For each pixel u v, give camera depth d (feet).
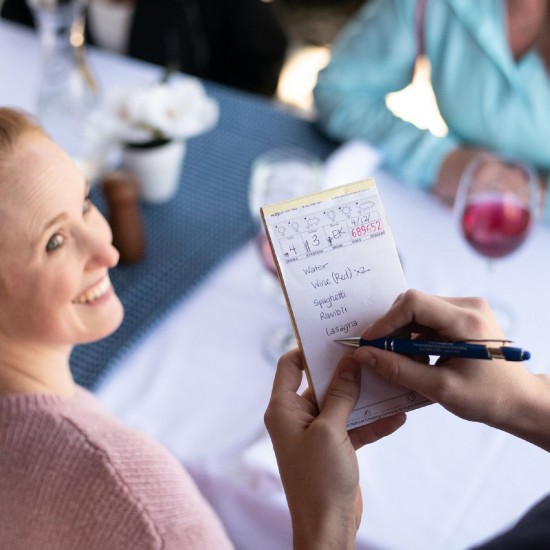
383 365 2.17
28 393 2.59
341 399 2.21
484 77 5.37
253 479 3.35
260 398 3.74
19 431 2.50
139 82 5.24
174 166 4.74
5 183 2.50
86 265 2.72
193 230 4.66
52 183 2.58
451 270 4.38
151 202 4.84
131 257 4.36
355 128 5.23
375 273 2.28
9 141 2.54
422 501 3.29
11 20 7.06
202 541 2.59
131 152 4.57
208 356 3.95
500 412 2.19
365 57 5.57
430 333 2.31
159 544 2.48
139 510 2.48
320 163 5.16
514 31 5.15
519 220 4.08
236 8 7.19
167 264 4.42
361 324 2.28
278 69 7.57
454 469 3.39
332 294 2.26
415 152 4.94
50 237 2.60
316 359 2.27
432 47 5.49
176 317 4.14
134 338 4.00
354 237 2.27
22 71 5.84
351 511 2.16
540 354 3.92
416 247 4.53
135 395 3.78
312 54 11.02
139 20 6.89
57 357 2.87
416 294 2.17
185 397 3.76
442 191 4.87
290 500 2.19
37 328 2.70
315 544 2.10
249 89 7.59
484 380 2.16
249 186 4.99
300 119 5.57
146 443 2.66
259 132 5.43
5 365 2.72
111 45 7.22
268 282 4.30
